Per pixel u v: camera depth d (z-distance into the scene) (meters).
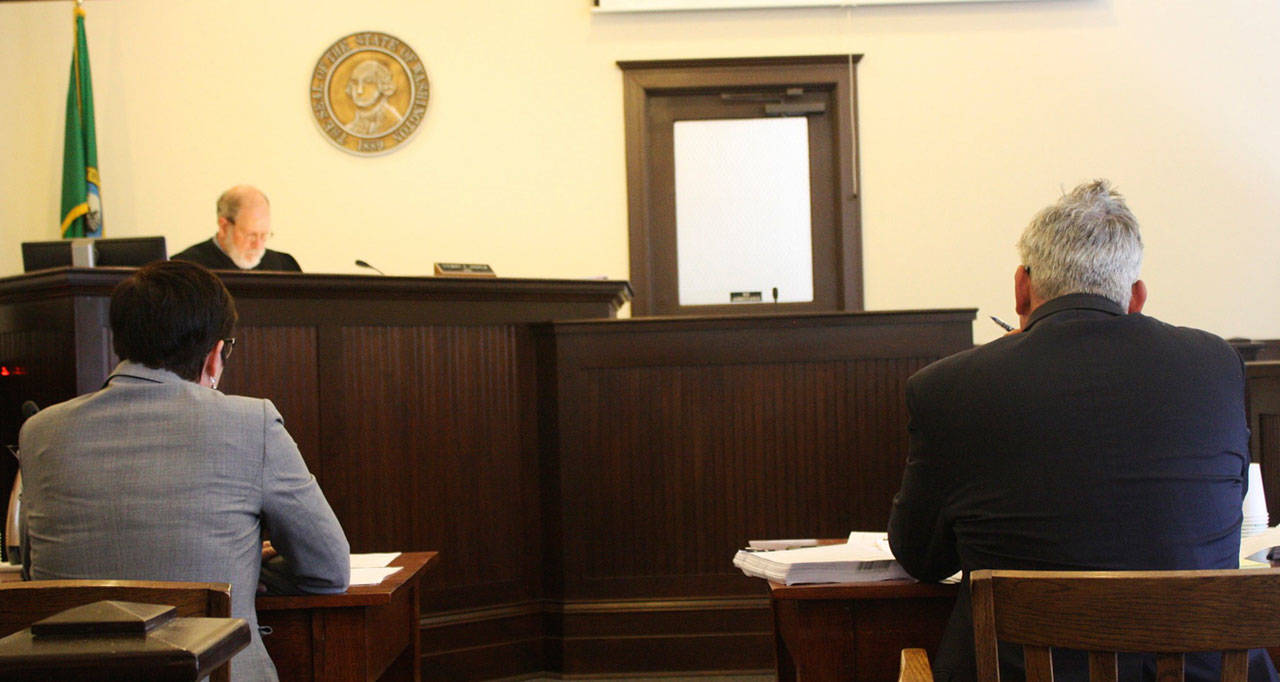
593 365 3.47
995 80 5.84
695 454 3.46
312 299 3.20
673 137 5.88
